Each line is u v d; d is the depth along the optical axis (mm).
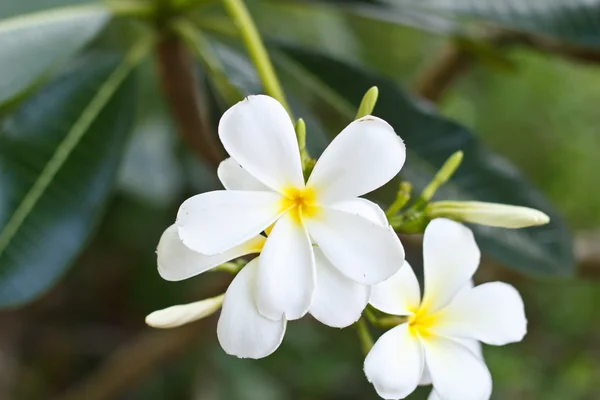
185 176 1252
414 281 550
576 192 1600
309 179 531
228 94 672
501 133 1617
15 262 641
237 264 555
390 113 687
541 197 680
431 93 986
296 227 527
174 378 1464
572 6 683
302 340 1525
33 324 1643
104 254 1595
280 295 519
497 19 684
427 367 549
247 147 526
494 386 1598
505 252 668
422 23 764
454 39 814
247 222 522
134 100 698
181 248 527
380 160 524
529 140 1621
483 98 1592
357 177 525
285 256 522
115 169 679
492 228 669
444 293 552
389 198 1085
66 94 682
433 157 680
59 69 715
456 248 553
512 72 824
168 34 704
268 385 1496
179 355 1344
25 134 665
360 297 521
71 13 659
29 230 648
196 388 1440
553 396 1624
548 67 1495
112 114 687
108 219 1456
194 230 517
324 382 1584
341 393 1640
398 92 689
